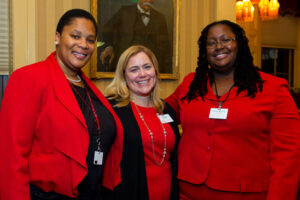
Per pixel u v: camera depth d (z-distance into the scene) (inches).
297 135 60.5
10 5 113.0
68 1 119.3
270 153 63.5
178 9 135.7
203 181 65.3
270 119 63.6
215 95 69.3
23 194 50.3
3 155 50.9
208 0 144.4
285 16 329.1
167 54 135.2
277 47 327.6
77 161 53.6
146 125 74.8
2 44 116.5
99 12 122.3
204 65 73.7
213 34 68.4
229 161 63.1
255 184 62.1
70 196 54.9
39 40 115.0
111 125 64.6
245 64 67.8
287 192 59.0
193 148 68.8
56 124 53.3
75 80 63.1
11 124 50.9
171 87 138.8
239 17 218.7
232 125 62.9
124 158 70.4
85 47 58.3
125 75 79.8
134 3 128.5
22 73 53.1
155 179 71.6
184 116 71.6
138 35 129.6
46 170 52.9
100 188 71.7
